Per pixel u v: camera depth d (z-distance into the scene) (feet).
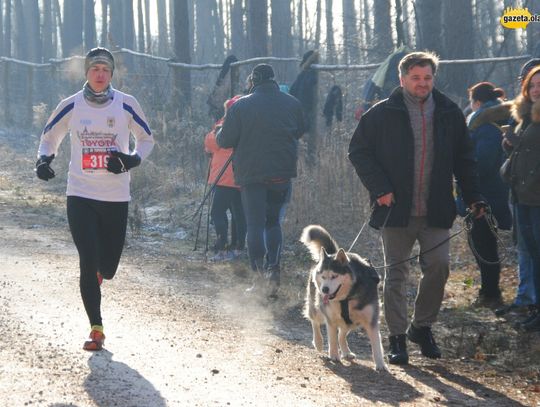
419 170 25.91
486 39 102.68
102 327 24.99
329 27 127.24
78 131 25.26
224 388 21.85
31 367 22.22
